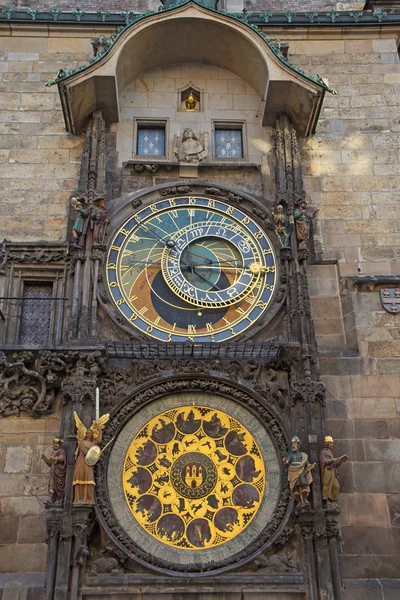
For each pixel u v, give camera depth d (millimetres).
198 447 16172
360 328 17906
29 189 19484
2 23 21406
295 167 19359
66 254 18500
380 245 19250
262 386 16578
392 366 17547
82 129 20188
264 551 15094
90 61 19562
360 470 16469
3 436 16578
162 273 18047
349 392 17250
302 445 15805
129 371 16609
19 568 15438
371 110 21031
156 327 17453
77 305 17203
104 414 15883
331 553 14914
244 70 20672
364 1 25250
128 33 19391
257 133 20281
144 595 14625
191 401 16531
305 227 18297
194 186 19188
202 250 18500
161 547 15188
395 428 16922
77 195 18453
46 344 17422
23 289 18500
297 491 15188
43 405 16625
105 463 15625
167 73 20922
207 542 15312
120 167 19578
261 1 25062
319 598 14562
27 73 21062
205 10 19578
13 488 16156
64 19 21453
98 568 14766
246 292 17969
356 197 19828
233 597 14703
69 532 14703
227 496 15766
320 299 18438
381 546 15773
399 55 22406
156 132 20422
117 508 15438
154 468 15930
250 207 19031
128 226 18562
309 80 19219
